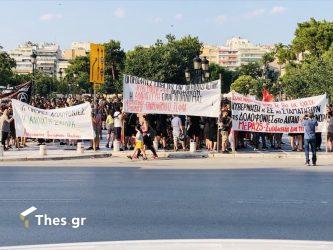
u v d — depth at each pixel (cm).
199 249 862
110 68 12500
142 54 9938
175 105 2691
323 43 8319
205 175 1877
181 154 2556
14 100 2744
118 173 1927
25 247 878
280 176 1859
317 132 2759
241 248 869
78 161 2394
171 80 10000
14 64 11656
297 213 1180
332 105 2980
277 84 7900
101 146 3066
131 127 2741
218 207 1246
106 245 890
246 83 13862
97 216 1139
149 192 1470
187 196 1402
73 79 13425
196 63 3853
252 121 2719
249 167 2162
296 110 2747
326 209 1228
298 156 2575
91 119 2764
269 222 1086
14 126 2944
